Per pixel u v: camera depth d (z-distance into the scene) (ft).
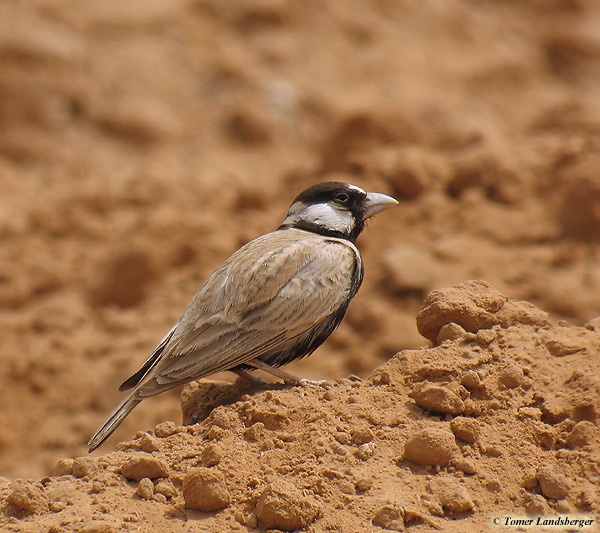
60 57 88.94
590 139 58.29
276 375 25.49
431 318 26.16
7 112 83.82
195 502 19.83
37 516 19.95
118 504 20.18
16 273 61.67
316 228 29.99
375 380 24.52
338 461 21.24
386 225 55.16
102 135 86.89
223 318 25.52
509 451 21.25
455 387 22.98
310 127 91.97
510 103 101.50
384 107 68.54
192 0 102.63
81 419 48.19
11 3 93.91
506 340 24.91
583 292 49.34
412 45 104.83
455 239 53.78
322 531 19.06
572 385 22.95
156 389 24.97
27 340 54.29
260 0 103.09
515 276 51.03
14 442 47.39
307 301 26.11
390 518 19.12
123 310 56.49
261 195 62.69
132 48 94.89
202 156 86.84
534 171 57.52
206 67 95.76
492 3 115.14
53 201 69.56
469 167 57.00
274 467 21.08
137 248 57.21
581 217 53.31
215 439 22.38
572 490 20.01
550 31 112.27
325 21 104.37
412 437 21.17
